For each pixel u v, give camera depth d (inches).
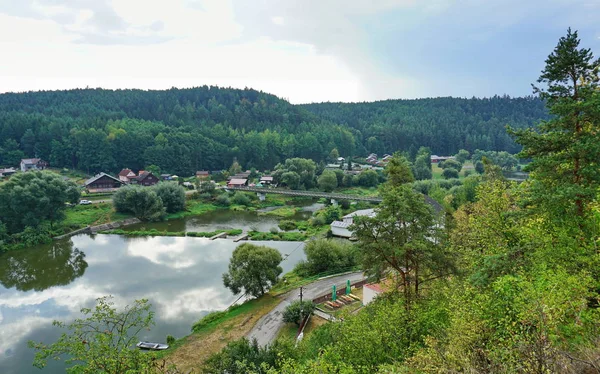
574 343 450.9
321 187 4763.8
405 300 872.9
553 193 713.0
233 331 1299.2
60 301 1631.4
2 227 2501.2
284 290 1641.2
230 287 1577.3
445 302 774.5
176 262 2169.0
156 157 5334.6
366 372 643.5
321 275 1814.7
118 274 1962.4
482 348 486.3
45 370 1141.1
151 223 3292.3
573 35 719.7
